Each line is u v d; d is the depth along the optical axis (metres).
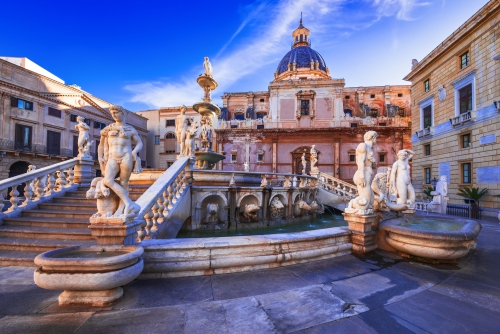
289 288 3.58
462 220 6.16
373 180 6.40
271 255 4.39
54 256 3.17
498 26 16.66
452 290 3.60
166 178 6.78
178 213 7.31
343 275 4.12
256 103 40.03
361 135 34.00
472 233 4.50
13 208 6.61
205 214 8.94
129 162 4.07
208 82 13.46
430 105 23.53
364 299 3.29
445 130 21.25
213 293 3.39
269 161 35.94
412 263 4.77
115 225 3.80
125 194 4.00
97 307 3.00
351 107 37.59
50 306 3.04
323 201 15.80
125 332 2.53
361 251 5.30
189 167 8.77
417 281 3.91
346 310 2.99
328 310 2.98
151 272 3.88
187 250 4.02
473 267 4.59
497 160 16.59
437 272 4.31
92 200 7.45
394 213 6.39
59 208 7.05
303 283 3.76
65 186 8.45
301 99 36.47
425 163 23.88
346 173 34.03
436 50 21.75
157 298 3.24
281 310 2.97
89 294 3.06
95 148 35.34
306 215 12.55
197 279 3.85
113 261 2.90
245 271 4.19
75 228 5.90
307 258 4.72
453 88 20.53
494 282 3.90
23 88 26.89
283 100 36.97
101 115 36.25
